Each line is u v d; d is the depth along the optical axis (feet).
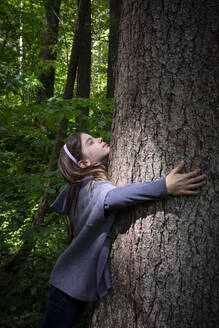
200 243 4.02
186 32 4.14
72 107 8.36
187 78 4.13
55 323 4.98
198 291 3.98
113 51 14.60
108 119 8.98
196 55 4.10
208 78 4.09
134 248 4.33
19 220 12.07
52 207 5.92
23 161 14.47
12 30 21.71
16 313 8.46
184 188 4.03
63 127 10.46
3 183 9.42
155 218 4.20
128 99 4.61
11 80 12.23
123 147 4.68
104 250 4.60
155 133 4.30
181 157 4.15
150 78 4.34
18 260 10.57
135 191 4.12
